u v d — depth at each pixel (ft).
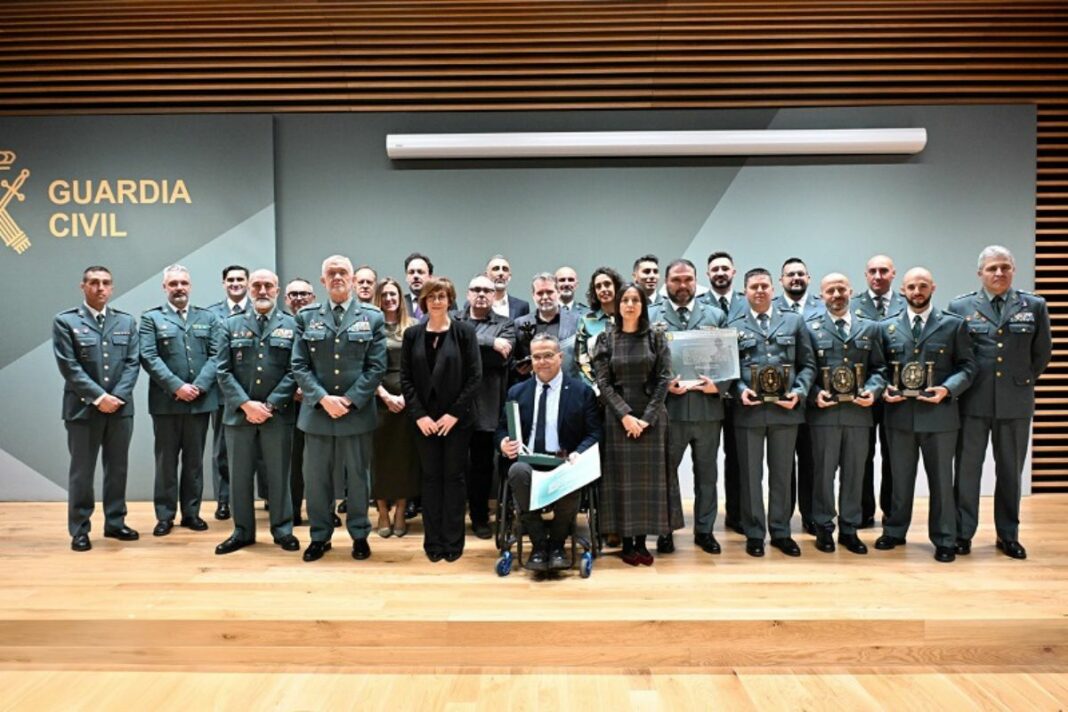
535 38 16.33
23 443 16.37
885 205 16.55
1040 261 17.19
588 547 11.66
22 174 16.37
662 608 9.62
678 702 8.27
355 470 11.99
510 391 11.85
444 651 9.26
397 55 16.63
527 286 16.78
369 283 14.10
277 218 16.72
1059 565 11.52
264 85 16.62
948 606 9.70
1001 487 12.15
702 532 12.46
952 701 8.30
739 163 16.61
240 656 9.38
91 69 16.56
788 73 16.71
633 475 11.51
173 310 13.83
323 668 9.19
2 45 16.48
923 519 14.35
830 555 12.03
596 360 11.77
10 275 16.42
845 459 12.34
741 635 9.25
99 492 16.25
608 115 16.63
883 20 16.05
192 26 16.14
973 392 11.97
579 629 9.23
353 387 11.80
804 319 12.47
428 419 11.57
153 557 12.08
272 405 12.10
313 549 11.96
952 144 16.47
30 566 11.61
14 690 8.64
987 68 16.40
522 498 10.93
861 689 8.59
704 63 16.63
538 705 8.20
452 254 16.75
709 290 13.88
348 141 16.66
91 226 16.40
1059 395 17.08
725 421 13.38
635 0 15.60
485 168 16.69
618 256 16.71
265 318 12.37
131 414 13.21
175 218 16.46
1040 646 9.24
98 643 9.45
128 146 16.37
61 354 12.55
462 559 11.91
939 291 16.58
